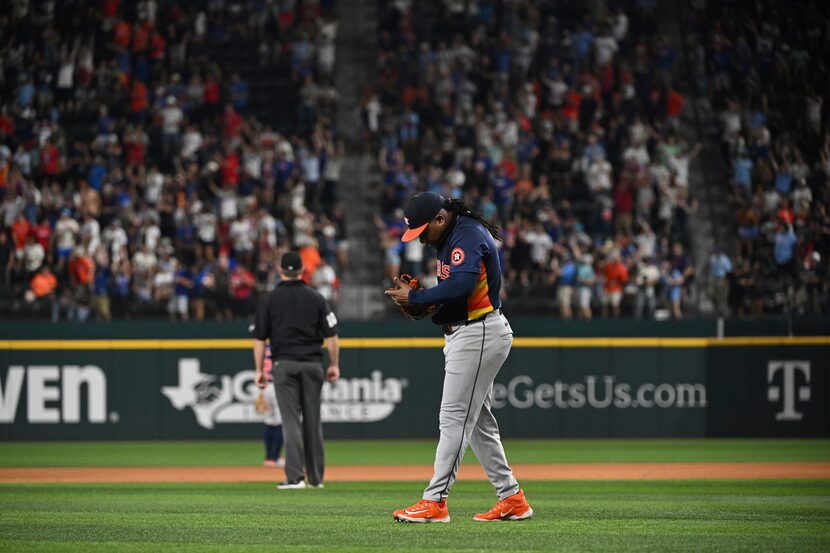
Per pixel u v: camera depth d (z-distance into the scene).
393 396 61.97
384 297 72.06
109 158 79.06
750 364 62.78
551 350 62.69
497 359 22.50
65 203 73.31
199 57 90.12
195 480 41.53
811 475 42.97
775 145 83.69
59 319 66.69
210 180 76.00
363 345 61.97
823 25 92.25
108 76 86.06
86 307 66.69
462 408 22.67
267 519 25.48
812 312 67.81
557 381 62.62
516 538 21.23
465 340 22.33
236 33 93.94
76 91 85.19
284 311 34.28
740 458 51.47
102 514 27.28
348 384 61.81
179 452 55.22
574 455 53.44
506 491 23.89
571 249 70.88
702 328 62.88
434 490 23.34
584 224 80.12
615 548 19.94
